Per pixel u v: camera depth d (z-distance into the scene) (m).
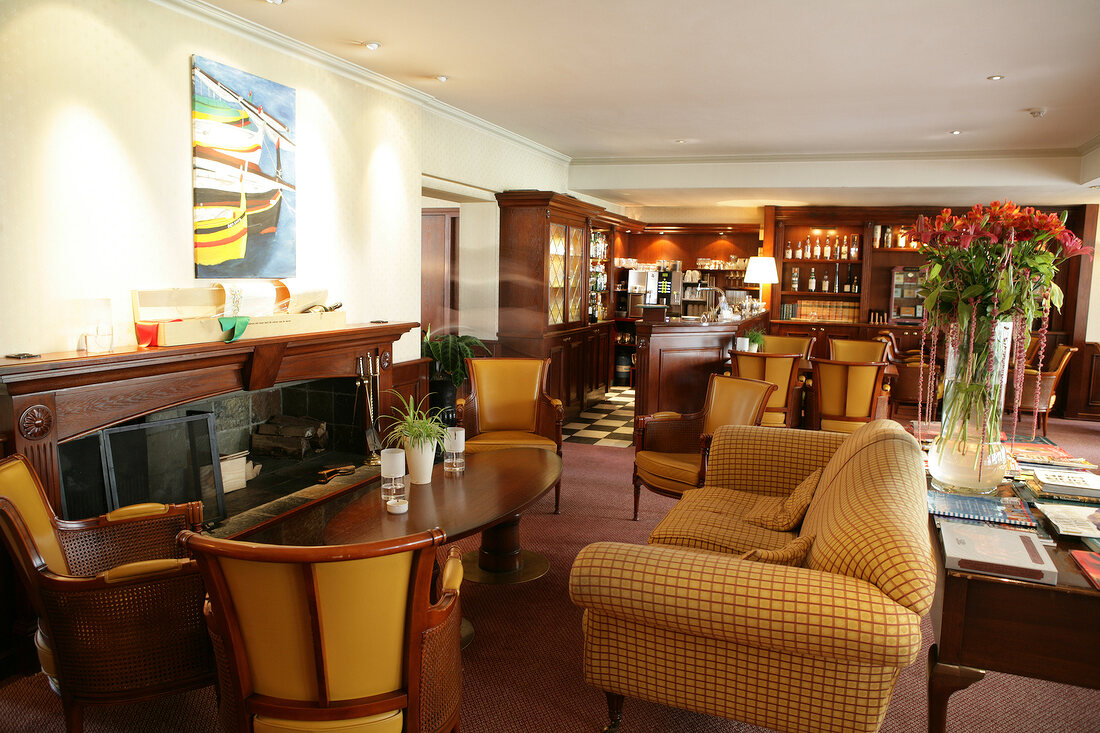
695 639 2.02
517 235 6.88
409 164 5.14
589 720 2.43
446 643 1.89
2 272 2.73
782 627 1.79
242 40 3.75
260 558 1.55
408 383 5.25
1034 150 6.83
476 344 6.27
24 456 2.32
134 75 3.19
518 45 4.05
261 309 3.87
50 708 2.51
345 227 4.56
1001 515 2.23
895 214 9.03
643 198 9.06
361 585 1.62
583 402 8.19
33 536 2.19
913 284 9.16
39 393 2.59
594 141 6.96
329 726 1.69
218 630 1.77
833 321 9.50
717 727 2.39
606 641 2.14
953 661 1.91
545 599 3.36
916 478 2.22
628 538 4.15
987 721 2.45
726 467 3.42
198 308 3.44
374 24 3.73
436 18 3.63
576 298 7.87
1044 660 1.83
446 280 7.53
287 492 3.94
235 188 3.71
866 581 1.82
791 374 5.41
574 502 4.82
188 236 3.49
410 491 3.18
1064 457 2.84
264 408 4.49
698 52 4.11
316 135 4.28
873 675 1.86
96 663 2.13
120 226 3.16
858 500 2.14
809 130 6.18
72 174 2.96
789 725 1.97
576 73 4.60
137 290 3.18
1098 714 2.50
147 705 2.52
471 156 6.11
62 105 2.90
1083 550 1.99
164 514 2.54
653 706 2.52
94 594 2.08
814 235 9.65
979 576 1.84
